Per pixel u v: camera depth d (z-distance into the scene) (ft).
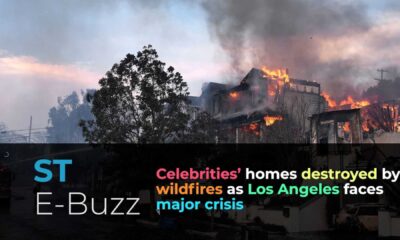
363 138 97.45
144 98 85.76
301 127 113.29
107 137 85.46
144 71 87.76
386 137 91.56
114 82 87.35
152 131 85.61
